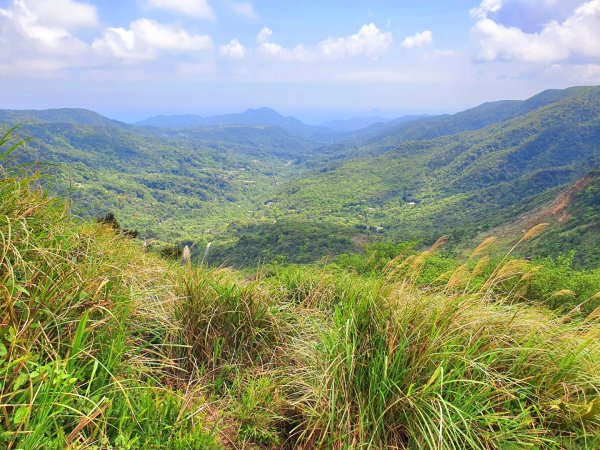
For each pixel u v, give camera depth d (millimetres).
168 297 2918
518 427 2002
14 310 1723
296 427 2096
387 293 2703
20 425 1289
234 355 2773
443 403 1931
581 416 2068
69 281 2018
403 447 1950
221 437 2010
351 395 2162
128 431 1600
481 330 2564
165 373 2393
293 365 2738
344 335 2416
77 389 1641
